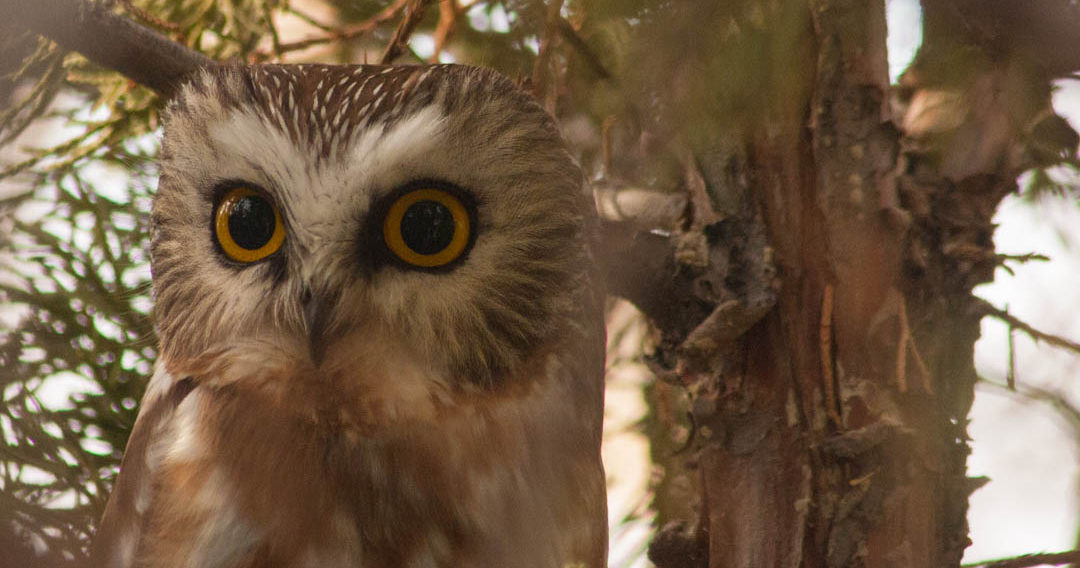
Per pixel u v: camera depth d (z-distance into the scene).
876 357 1.67
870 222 1.67
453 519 1.68
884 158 1.67
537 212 1.69
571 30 1.68
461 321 1.68
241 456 1.68
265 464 1.68
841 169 1.67
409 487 1.68
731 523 1.68
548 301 1.69
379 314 1.68
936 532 1.67
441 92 1.68
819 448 1.67
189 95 1.69
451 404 1.69
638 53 1.67
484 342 1.69
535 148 1.69
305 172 1.67
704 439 1.68
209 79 1.69
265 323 1.68
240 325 1.68
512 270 1.69
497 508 1.68
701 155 1.68
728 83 1.67
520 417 1.69
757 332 1.68
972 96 1.68
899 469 1.67
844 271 1.67
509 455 1.69
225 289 1.68
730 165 1.68
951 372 1.68
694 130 1.68
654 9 1.67
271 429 1.68
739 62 1.67
